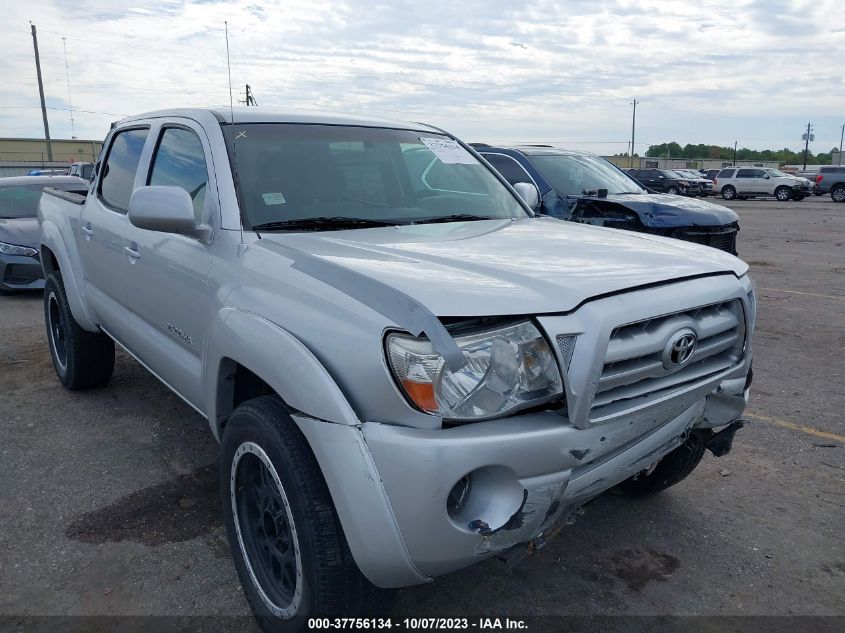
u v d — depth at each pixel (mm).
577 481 2318
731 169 39156
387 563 2150
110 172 4574
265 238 2891
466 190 3926
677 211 7625
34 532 3443
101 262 4340
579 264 2600
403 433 2096
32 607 2885
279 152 3381
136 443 4484
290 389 2299
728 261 2920
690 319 2520
